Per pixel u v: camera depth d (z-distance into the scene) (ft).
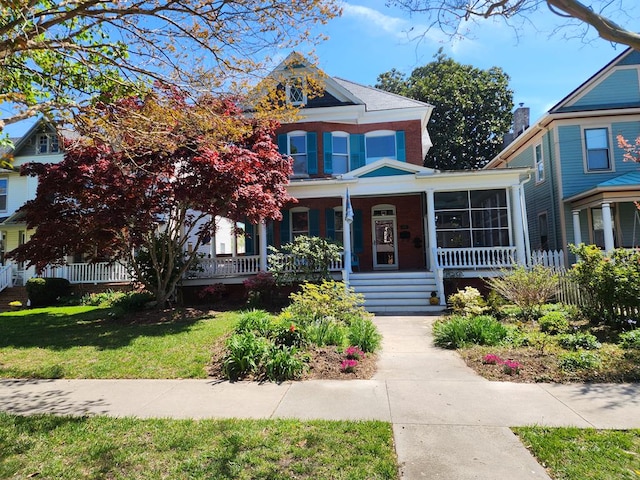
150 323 33.45
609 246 44.01
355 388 17.75
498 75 104.12
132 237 35.96
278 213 39.75
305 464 11.09
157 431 13.50
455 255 44.68
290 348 21.54
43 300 52.85
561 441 12.08
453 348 25.04
